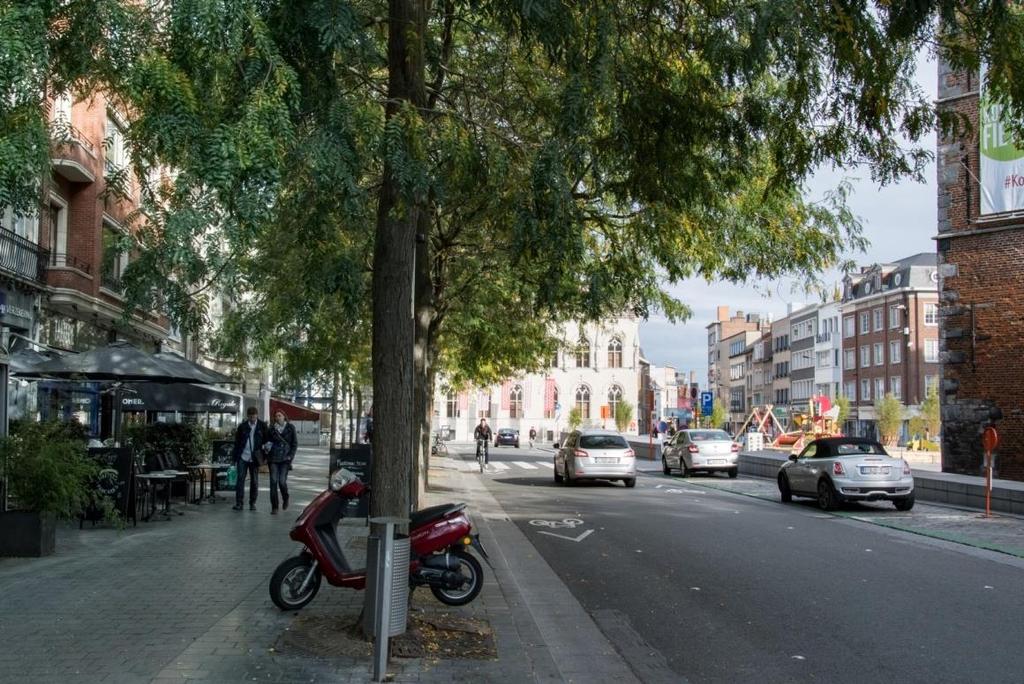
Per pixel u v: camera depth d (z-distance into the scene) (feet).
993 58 27.91
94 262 82.02
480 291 60.13
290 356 72.54
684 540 46.19
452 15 33.47
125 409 69.21
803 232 46.70
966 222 85.61
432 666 21.01
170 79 19.43
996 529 51.21
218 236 19.26
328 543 26.27
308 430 193.36
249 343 66.64
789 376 321.11
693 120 33.58
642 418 366.84
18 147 18.78
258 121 19.43
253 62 21.24
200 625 24.26
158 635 23.16
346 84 28.45
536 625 26.50
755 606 29.89
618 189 35.58
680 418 201.98
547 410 304.09
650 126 33.53
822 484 62.85
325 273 28.14
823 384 284.00
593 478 85.81
